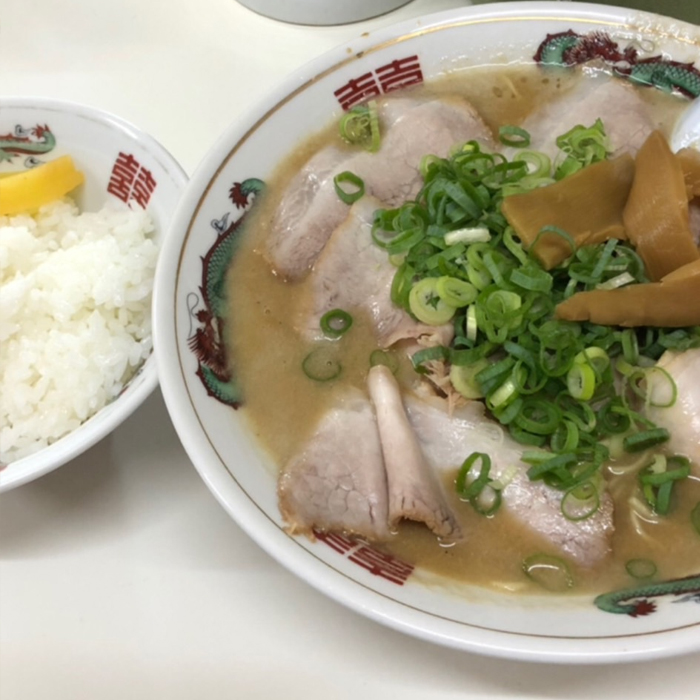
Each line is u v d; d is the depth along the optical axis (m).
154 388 0.20
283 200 0.23
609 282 0.19
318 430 0.20
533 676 0.17
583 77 0.25
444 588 0.17
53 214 0.24
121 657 0.18
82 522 0.20
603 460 0.18
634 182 0.20
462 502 0.19
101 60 0.29
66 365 0.21
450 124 0.23
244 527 0.17
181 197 0.21
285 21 0.30
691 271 0.18
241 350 0.21
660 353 0.20
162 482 0.21
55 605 0.19
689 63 0.24
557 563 0.18
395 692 0.17
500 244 0.20
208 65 0.29
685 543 0.18
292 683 0.18
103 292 0.22
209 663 0.18
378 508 0.18
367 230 0.22
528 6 0.24
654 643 0.15
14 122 0.24
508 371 0.19
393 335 0.20
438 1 0.30
